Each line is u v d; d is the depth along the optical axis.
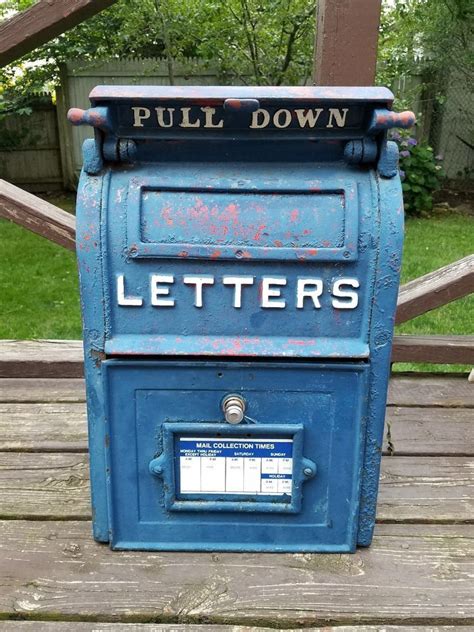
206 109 1.34
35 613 1.47
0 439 2.16
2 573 1.58
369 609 1.50
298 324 1.44
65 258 5.77
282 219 1.37
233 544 1.66
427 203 7.40
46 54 7.53
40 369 2.59
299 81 6.69
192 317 1.44
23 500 1.84
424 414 2.38
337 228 1.37
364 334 1.44
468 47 7.20
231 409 1.47
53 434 2.19
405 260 5.55
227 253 1.37
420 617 1.48
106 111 1.29
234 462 1.58
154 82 7.89
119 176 1.41
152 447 1.56
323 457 1.57
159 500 1.62
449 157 8.71
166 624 1.46
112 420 1.52
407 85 8.01
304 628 1.46
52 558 1.63
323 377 1.48
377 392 1.49
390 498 1.88
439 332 4.18
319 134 1.38
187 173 1.41
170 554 1.65
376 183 1.40
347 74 2.22
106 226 1.37
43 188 8.58
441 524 1.78
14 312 4.55
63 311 4.59
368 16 2.15
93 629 1.44
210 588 1.55
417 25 6.94
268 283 1.40
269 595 1.53
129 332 1.44
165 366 1.47
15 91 7.84
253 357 1.47
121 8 6.66
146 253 1.37
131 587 1.54
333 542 1.66
